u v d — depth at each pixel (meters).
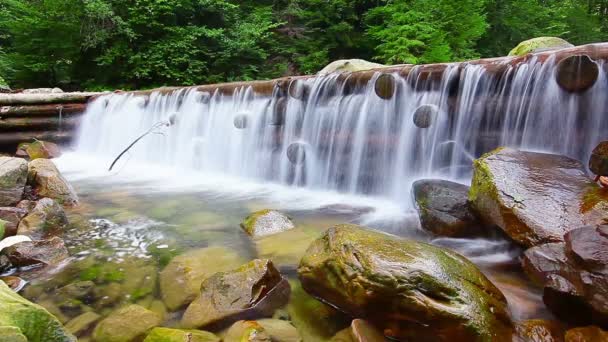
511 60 4.57
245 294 2.47
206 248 3.56
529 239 2.75
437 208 3.81
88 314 2.48
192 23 15.03
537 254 2.54
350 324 2.28
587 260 2.13
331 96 6.16
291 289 2.76
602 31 23.06
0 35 15.68
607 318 1.96
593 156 3.28
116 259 3.31
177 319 2.44
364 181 5.85
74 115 9.22
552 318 2.30
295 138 6.57
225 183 6.77
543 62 4.24
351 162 5.96
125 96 9.17
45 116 8.95
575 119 4.04
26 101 8.72
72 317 2.45
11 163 4.34
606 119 3.85
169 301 2.64
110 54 13.91
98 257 3.34
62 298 2.66
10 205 4.10
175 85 14.73
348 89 6.00
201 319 2.35
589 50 3.94
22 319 1.80
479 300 2.09
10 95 8.64
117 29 13.92
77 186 6.17
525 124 4.43
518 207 2.92
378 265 2.10
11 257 3.04
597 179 3.20
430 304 1.95
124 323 2.32
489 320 2.01
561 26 20.08
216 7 14.96
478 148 4.84
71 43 13.99
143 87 14.71
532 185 3.09
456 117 5.00
